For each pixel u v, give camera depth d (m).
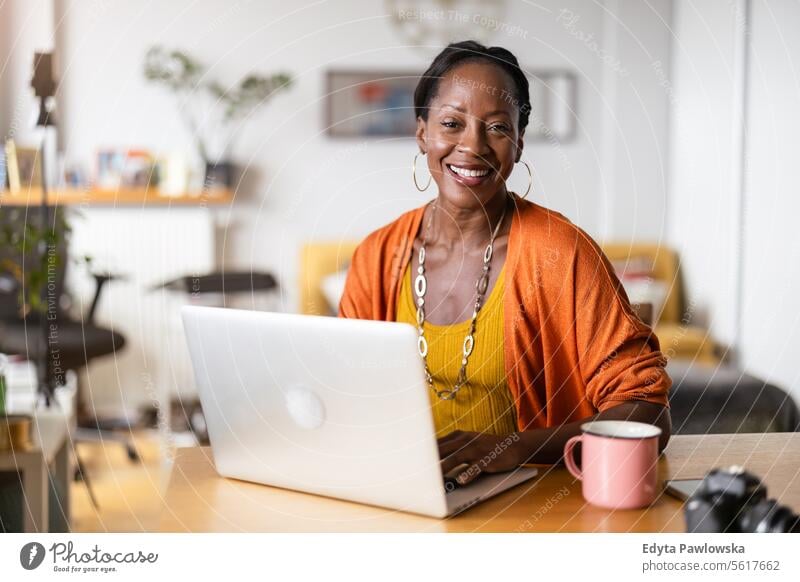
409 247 1.32
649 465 0.95
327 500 0.99
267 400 0.97
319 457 0.97
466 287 1.27
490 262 1.27
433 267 1.30
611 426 0.99
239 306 3.84
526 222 1.26
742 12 3.53
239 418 1.01
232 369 0.99
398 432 0.90
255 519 0.94
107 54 3.95
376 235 1.37
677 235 4.05
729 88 3.64
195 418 3.47
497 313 1.25
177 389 3.62
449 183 1.24
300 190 4.08
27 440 1.65
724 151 3.68
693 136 3.96
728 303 3.59
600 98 4.17
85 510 2.59
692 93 3.97
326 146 4.08
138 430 3.52
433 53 4.08
